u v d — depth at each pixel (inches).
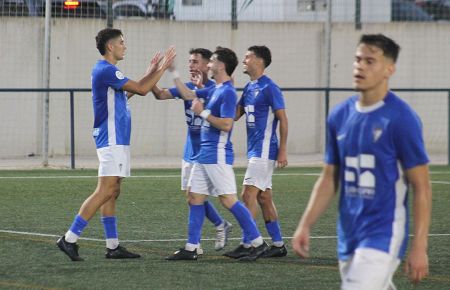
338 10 1768.0
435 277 665.6
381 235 406.3
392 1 1775.3
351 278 399.2
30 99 1649.9
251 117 761.6
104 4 1678.2
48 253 752.3
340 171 428.1
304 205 1100.5
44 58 1581.0
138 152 1699.1
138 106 1690.5
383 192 409.4
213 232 891.4
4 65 1643.7
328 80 1588.3
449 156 1626.5
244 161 1647.4
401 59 1770.4
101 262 713.0
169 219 974.4
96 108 724.7
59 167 1531.7
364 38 411.8
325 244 818.2
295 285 631.2
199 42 1711.4
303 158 1690.5
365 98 415.8
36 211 1028.5
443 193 1234.6
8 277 649.6
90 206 715.4
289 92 1742.1
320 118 1748.3
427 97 1777.8
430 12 1792.6
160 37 1697.8
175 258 724.0
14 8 1647.4
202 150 720.3
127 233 877.2
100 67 720.3
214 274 668.7
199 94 765.9
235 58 714.2
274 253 749.3
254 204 758.5
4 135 1644.9
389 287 426.3
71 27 1658.5
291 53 1743.4
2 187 1254.3
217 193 721.0
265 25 1733.5
